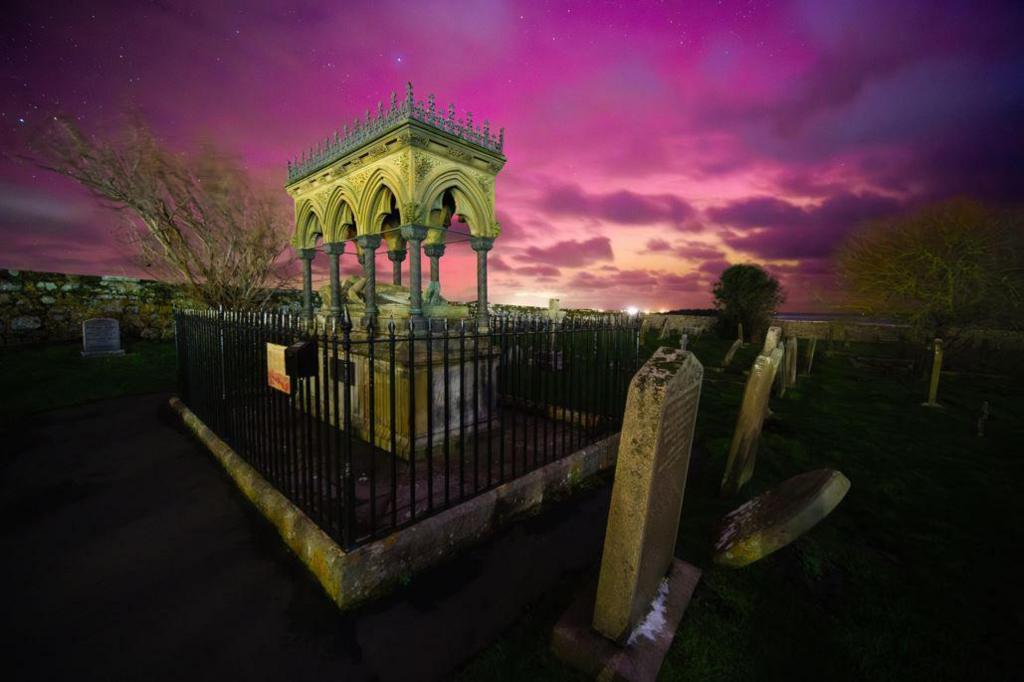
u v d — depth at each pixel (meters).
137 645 2.36
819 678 2.18
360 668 2.23
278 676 2.18
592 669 2.19
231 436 4.93
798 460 5.20
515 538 3.51
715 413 7.46
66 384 8.34
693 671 2.19
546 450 4.51
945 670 2.21
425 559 3.05
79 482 4.45
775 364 4.68
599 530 3.66
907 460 5.19
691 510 3.99
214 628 2.49
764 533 2.78
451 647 2.37
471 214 5.88
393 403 2.97
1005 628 2.50
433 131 5.07
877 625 2.53
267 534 3.47
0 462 4.98
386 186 5.55
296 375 3.15
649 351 16.41
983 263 13.54
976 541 3.41
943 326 14.09
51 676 2.15
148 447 5.46
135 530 3.54
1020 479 4.62
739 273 21.38
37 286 11.04
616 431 5.39
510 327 5.54
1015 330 13.48
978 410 7.82
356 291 6.73
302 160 7.07
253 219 10.77
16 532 3.52
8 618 2.56
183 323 6.69
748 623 2.53
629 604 2.16
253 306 11.68
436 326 5.82
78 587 2.84
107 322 10.53
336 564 2.66
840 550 3.26
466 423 5.26
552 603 2.75
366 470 4.27
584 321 5.11
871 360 13.19
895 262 14.77
